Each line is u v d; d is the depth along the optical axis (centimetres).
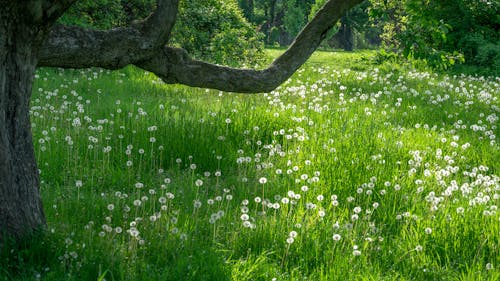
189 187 661
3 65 434
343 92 1338
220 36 1844
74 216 542
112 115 890
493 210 580
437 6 649
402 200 629
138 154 759
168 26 496
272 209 616
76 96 1120
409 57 644
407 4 642
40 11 426
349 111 1043
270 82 546
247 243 508
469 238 540
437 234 542
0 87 435
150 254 480
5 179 444
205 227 546
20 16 425
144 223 527
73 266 435
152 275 430
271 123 879
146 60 504
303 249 503
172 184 681
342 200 635
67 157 721
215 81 530
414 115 1086
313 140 795
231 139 831
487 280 473
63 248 454
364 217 564
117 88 1228
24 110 456
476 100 1300
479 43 2148
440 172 685
